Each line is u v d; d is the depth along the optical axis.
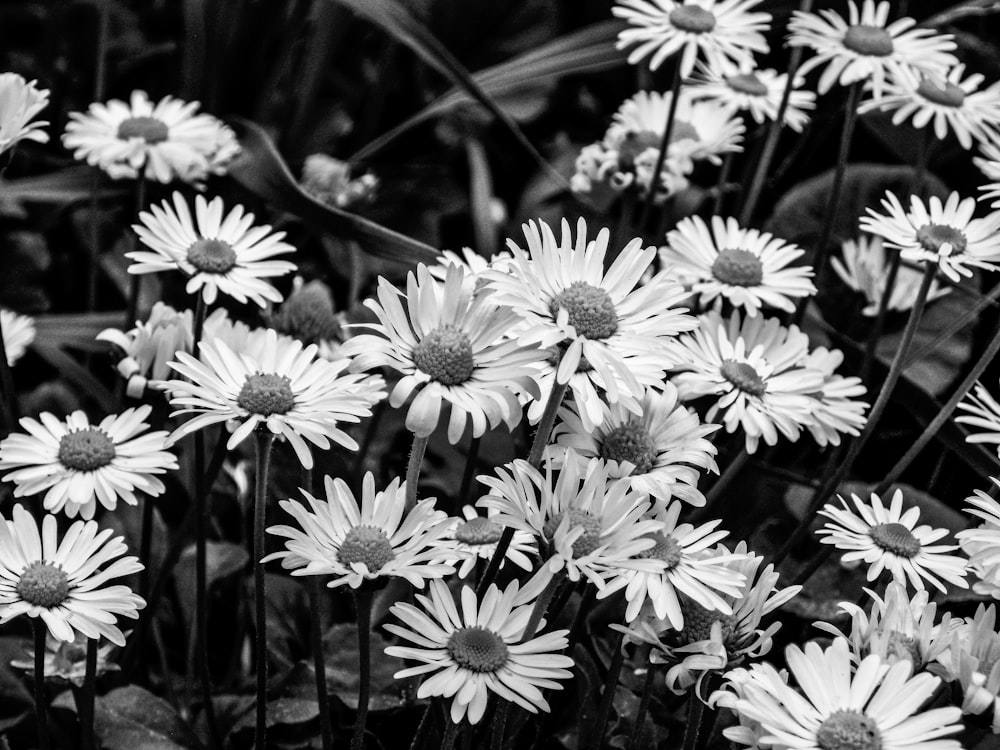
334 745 0.50
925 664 0.44
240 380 0.45
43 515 0.51
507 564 0.50
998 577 0.45
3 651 0.51
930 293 0.57
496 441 0.55
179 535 0.50
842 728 0.42
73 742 0.50
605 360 0.43
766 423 0.48
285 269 0.49
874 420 0.50
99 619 0.44
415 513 0.44
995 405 0.49
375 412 0.54
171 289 0.58
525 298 0.43
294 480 0.53
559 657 0.43
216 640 0.54
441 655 0.43
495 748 0.45
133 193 0.63
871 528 0.47
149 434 0.47
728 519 0.54
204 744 0.49
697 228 0.51
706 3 0.54
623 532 0.43
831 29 0.54
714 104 0.58
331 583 0.43
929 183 0.63
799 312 0.55
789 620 0.53
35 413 0.60
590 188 0.59
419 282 0.43
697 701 0.44
